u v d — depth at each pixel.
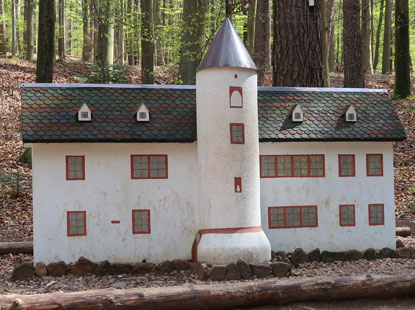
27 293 9.09
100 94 11.47
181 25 20.80
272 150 11.63
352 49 20.89
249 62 10.94
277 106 12.04
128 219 10.95
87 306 7.99
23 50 37.69
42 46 18.16
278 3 15.50
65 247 10.62
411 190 17.83
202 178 10.83
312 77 15.41
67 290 9.34
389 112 12.53
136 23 20.66
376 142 12.19
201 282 9.62
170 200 11.16
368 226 12.03
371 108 12.54
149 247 11.01
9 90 26.06
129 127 10.92
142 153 11.08
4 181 17.02
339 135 11.70
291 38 15.30
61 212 10.64
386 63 37.41
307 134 11.56
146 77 21.66
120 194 10.94
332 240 11.81
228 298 8.54
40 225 10.54
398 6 26.97
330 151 11.95
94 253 10.74
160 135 10.93
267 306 8.83
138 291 8.34
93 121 10.83
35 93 11.11
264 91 12.38
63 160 10.70
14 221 15.05
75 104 11.11
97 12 19.72
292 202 11.68
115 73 22.36
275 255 11.09
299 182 11.74
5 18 39.34
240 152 10.65
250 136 10.79
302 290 8.81
